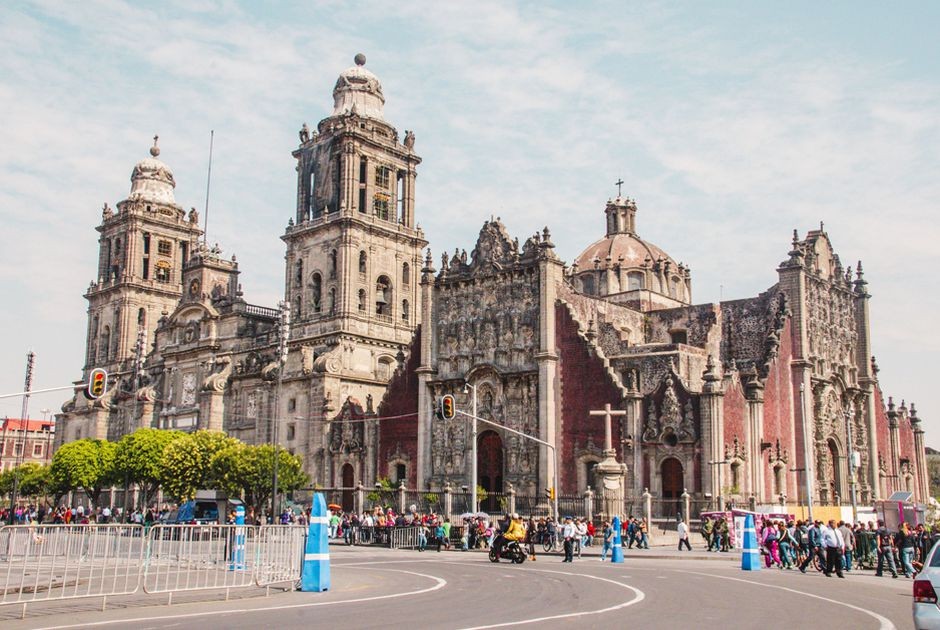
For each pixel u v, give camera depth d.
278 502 92.44
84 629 23.70
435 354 92.00
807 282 91.06
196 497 101.69
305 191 116.25
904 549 44.66
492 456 86.50
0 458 173.88
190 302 128.62
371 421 95.62
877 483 97.00
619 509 70.38
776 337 86.06
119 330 146.38
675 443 75.94
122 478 108.25
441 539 65.25
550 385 82.44
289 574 35.50
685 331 94.75
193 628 23.92
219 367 120.88
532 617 26.39
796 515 72.62
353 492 94.62
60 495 119.88
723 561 54.38
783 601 31.39
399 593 33.84
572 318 83.00
